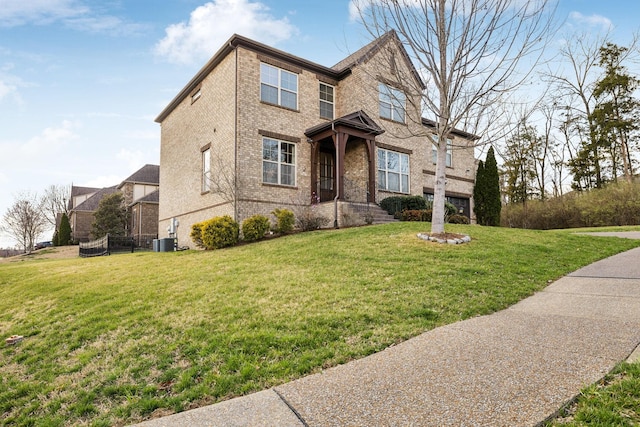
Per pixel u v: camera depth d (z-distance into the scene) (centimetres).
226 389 332
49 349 500
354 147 1709
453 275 684
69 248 2925
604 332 403
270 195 1497
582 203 2420
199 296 647
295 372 352
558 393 278
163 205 2148
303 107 1648
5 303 795
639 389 272
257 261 920
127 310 606
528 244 983
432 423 251
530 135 3328
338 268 769
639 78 2688
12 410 360
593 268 769
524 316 481
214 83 1633
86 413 330
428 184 2147
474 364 338
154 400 327
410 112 1825
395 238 1023
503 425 244
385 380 320
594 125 2858
